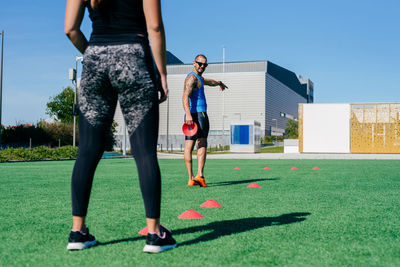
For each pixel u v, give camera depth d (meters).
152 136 2.16
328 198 4.24
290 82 137.12
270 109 107.38
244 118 102.00
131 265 1.86
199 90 5.72
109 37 2.13
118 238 2.42
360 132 24.70
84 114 2.18
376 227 2.71
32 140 32.09
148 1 2.07
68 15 2.12
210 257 1.98
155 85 2.18
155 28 2.08
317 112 25.28
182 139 101.94
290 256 2.00
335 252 2.07
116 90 2.17
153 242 2.07
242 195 4.54
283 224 2.82
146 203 2.09
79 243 2.15
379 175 7.52
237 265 1.84
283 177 7.14
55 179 6.98
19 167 11.11
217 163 13.35
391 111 24.22
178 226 2.76
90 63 2.14
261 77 101.88
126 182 6.28
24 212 3.46
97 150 2.18
